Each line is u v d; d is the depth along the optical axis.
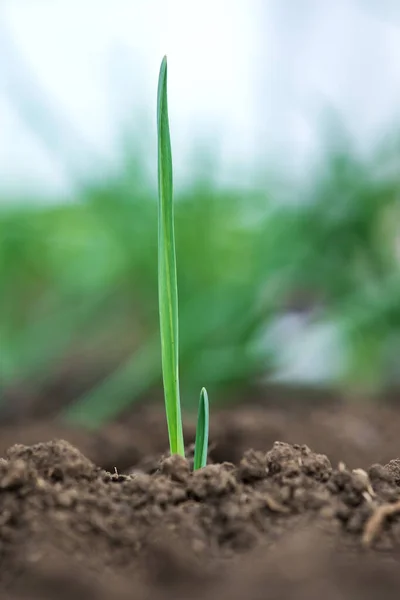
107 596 0.29
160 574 0.30
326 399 0.94
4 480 0.33
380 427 0.73
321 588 0.29
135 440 0.69
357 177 1.04
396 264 1.03
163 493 0.34
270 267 1.00
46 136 1.08
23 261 1.15
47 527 0.32
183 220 1.03
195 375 0.94
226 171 1.11
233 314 0.96
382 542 0.32
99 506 0.33
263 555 0.31
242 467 0.35
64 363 1.05
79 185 1.08
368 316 0.98
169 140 0.37
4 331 1.08
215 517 0.33
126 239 1.07
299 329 0.99
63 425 0.82
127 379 0.91
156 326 1.07
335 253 1.03
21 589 0.30
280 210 1.05
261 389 0.97
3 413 0.97
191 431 0.65
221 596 0.29
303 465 0.36
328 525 0.32
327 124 1.06
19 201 1.21
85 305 1.08
